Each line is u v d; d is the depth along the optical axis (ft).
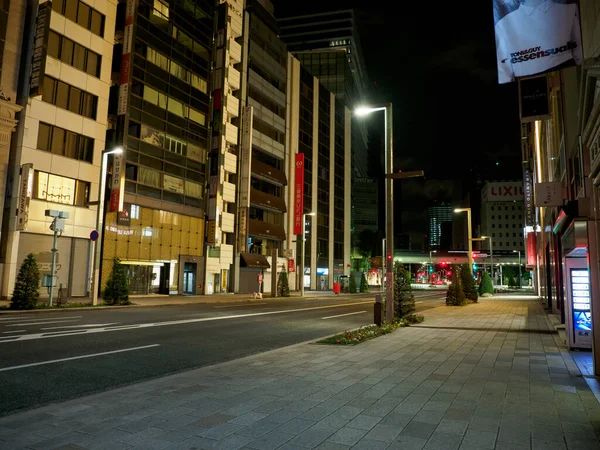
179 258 126.11
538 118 33.53
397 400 19.22
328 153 227.61
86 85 98.48
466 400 19.24
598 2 21.99
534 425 15.76
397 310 57.52
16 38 85.15
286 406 18.25
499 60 28.68
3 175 82.02
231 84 152.46
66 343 36.24
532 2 27.78
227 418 16.61
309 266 202.90
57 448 13.52
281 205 177.06
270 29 182.29
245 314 69.82
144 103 115.24
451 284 94.58
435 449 13.50
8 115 82.38
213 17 146.51
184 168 129.39
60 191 92.38
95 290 76.79
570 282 34.47
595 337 24.63
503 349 34.50
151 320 56.24
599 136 21.97
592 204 24.91
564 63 26.78
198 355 32.86
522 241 536.42
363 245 318.04
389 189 51.47
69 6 95.55
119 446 13.70
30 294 66.64
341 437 14.56
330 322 59.31
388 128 51.83
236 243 150.71
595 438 14.40
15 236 82.64
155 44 119.65
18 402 19.71
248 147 152.56
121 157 102.94
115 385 23.31
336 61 325.01
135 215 111.96
